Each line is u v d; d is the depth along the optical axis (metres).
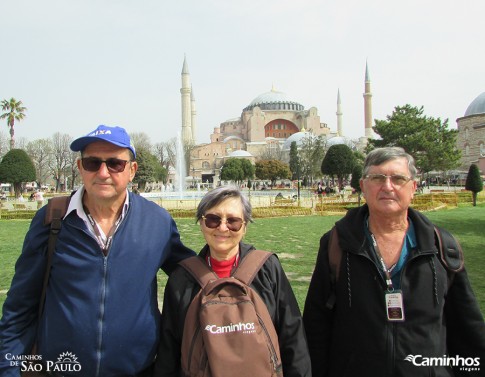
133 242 3.10
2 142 74.25
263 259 3.14
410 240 3.08
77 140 3.07
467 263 9.88
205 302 2.79
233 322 2.68
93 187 3.09
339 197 38.31
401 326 2.91
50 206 3.17
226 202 3.13
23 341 3.11
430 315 2.90
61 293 3.00
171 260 3.48
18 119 52.69
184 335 2.85
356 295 3.03
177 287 3.11
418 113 44.56
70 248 3.03
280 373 2.79
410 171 3.09
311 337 3.32
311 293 3.38
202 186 94.88
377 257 3.06
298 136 106.69
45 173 77.81
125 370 3.01
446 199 29.86
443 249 3.04
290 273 9.16
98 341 2.94
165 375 3.07
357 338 3.00
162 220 3.34
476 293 7.24
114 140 3.05
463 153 68.50
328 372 3.28
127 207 3.26
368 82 117.31
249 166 72.19
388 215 3.07
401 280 2.97
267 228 18.05
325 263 3.29
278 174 76.19
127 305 3.01
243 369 2.58
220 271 3.18
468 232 15.27
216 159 106.88
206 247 3.36
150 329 3.11
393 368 2.88
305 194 53.00
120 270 3.03
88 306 2.95
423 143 41.19
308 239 14.54
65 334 2.93
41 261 3.09
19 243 14.24
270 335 2.80
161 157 98.88
